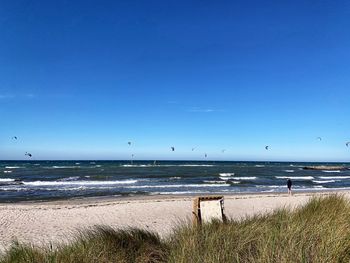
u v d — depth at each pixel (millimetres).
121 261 5105
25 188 39844
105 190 37906
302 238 5191
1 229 15055
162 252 5547
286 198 26500
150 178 56812
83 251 5207
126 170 81812
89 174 66062
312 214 7457
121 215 18656
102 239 5730
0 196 32406
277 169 102750
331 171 99438
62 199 30031
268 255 4688
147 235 6219
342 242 5121
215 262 4695
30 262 5105
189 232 6008
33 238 13102
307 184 50000
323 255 4707
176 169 89000
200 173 71750
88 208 21406
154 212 19609
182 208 21062
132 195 32906
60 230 14758
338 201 8547
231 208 21031
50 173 68812
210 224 6727
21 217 18172
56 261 5016
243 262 4758
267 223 6477
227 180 54375
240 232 5781
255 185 46375
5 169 84688
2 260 5395
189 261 4875
